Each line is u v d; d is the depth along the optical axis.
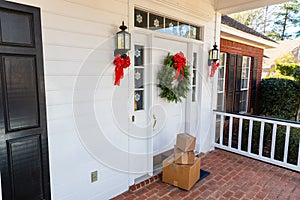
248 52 6.41
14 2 1.61
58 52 1.91
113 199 2.48
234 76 5.93
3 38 1.58
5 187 1.68
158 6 2.70
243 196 2.54
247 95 6.89
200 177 2.98
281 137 3.57
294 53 14.59
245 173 3.12
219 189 2.68
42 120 1.85
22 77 1.70
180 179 2.68
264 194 2.58
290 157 3.45
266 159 3.45
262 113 7.66
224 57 5.50
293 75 7.67
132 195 2.56
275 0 3.14
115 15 2.28
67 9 1.92
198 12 3.31
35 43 1.75
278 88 7.17
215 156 3.76
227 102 5.78
